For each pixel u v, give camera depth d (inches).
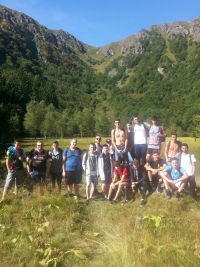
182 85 7598.4
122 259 189.8
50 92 5073.8
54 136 2994.6
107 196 346.6
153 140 367.6
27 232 226.4
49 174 353.4
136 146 370.0
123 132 355.6
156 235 229.6
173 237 223.8
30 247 203.8
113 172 339.6
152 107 6269.7
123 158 340.2
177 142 361.1
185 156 344.8
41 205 289.1
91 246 221.5
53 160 349.1
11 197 319.0
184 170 331.3
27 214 265.4
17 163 326.6
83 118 3127.5
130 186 332.5
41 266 186.4
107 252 205.6
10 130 815.1
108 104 7716.5
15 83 4421.8
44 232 232.4
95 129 3336.6
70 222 256.7
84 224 259.6
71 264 193.2
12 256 193.9
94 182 345.1
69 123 3009.4
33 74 7805.1
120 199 333.4
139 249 196.7
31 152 340.2
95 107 7180.1
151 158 356.2
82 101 7293.3
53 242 216.7
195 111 3902.6
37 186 329.4
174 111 4960.6
